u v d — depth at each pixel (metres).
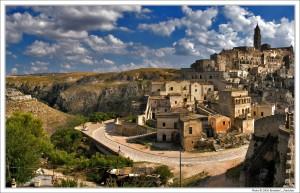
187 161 76.06
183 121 88.19
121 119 130.00
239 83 154.50
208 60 179.38
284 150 41.50
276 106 115.44
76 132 108.94
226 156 77.81
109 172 65.25
